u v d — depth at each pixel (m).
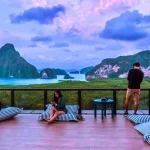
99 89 8.58
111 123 7.16
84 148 4.99
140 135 5.91
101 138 5.66
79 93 8.62
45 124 7.03
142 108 8.50
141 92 8.51
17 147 5.04
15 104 8.73
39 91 8.72
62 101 7.66
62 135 5.89
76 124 7.04
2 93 8.73
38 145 5.16
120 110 8.56
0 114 7.50
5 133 6.07
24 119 7.70
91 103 8.60
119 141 5.45
